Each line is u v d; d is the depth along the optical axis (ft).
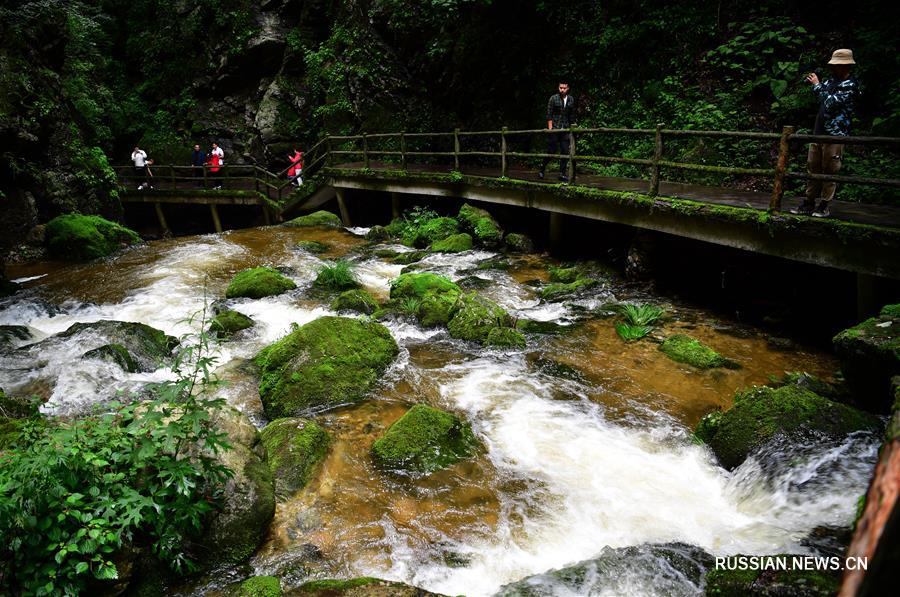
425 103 55.88
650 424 15.39
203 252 36.81
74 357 19.51
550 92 47.91
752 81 37.63
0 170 36.37
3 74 36.99
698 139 36.52
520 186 31.99
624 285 26.48
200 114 71.05
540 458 13.94
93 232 37.29
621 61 44.78
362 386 17.12
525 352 20.10
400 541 11.18
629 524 11.69
